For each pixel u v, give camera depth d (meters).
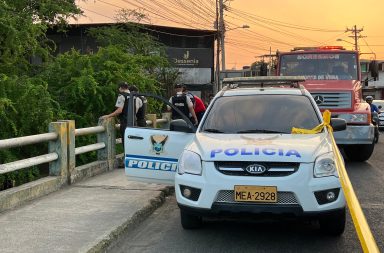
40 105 9.66
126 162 6.88
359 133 11.45
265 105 6.66
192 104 12.62
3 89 9.26
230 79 7.75
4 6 10.26
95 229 5.78
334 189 5.16
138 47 18.20
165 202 7.81
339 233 5.79
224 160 5.23
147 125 13.06
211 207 5.22
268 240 5.75
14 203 6.84
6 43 10.40
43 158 7.71
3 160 9.02
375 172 10.65
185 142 6.61
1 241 5.33
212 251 5.37
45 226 5.90
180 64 32.84
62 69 12.34
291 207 5.06
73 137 8.56
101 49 13.43
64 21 13.73
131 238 5.95
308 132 6.09
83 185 8.42
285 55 13.61
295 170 5.12
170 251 5.40
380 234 5.93
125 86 10.38
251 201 5.11
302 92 6.92
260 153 5.20
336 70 13.12
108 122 10.10
